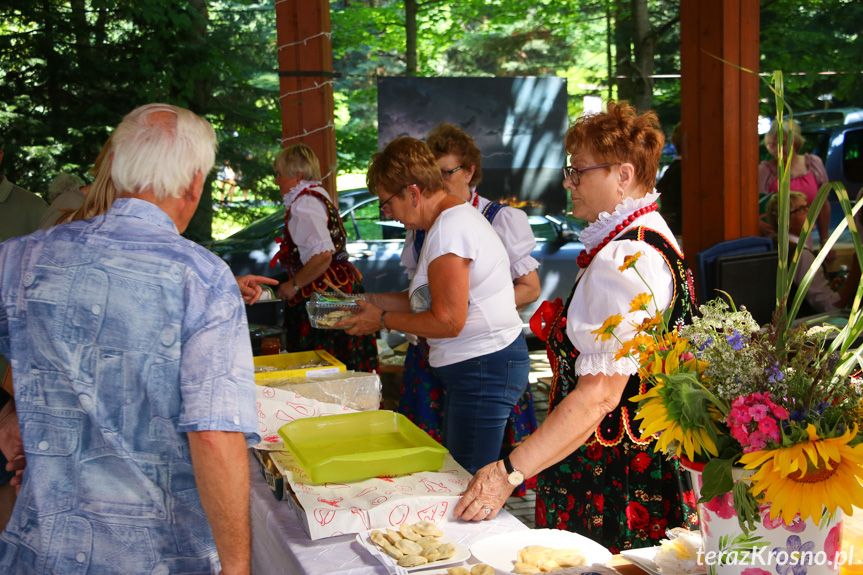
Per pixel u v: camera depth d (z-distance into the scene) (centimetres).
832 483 105
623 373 155
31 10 824
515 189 515
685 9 460
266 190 872
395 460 170
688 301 165
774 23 905
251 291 233
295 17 432
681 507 171
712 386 117
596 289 159
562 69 984
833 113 669
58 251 135
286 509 167
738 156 459
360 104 962
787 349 115
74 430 134
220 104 881
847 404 111
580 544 148
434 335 225
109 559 134
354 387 229
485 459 242
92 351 131
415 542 145
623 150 171
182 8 855
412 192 231
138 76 841
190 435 129
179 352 131
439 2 975
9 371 184
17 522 137
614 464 175
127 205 136
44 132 823
